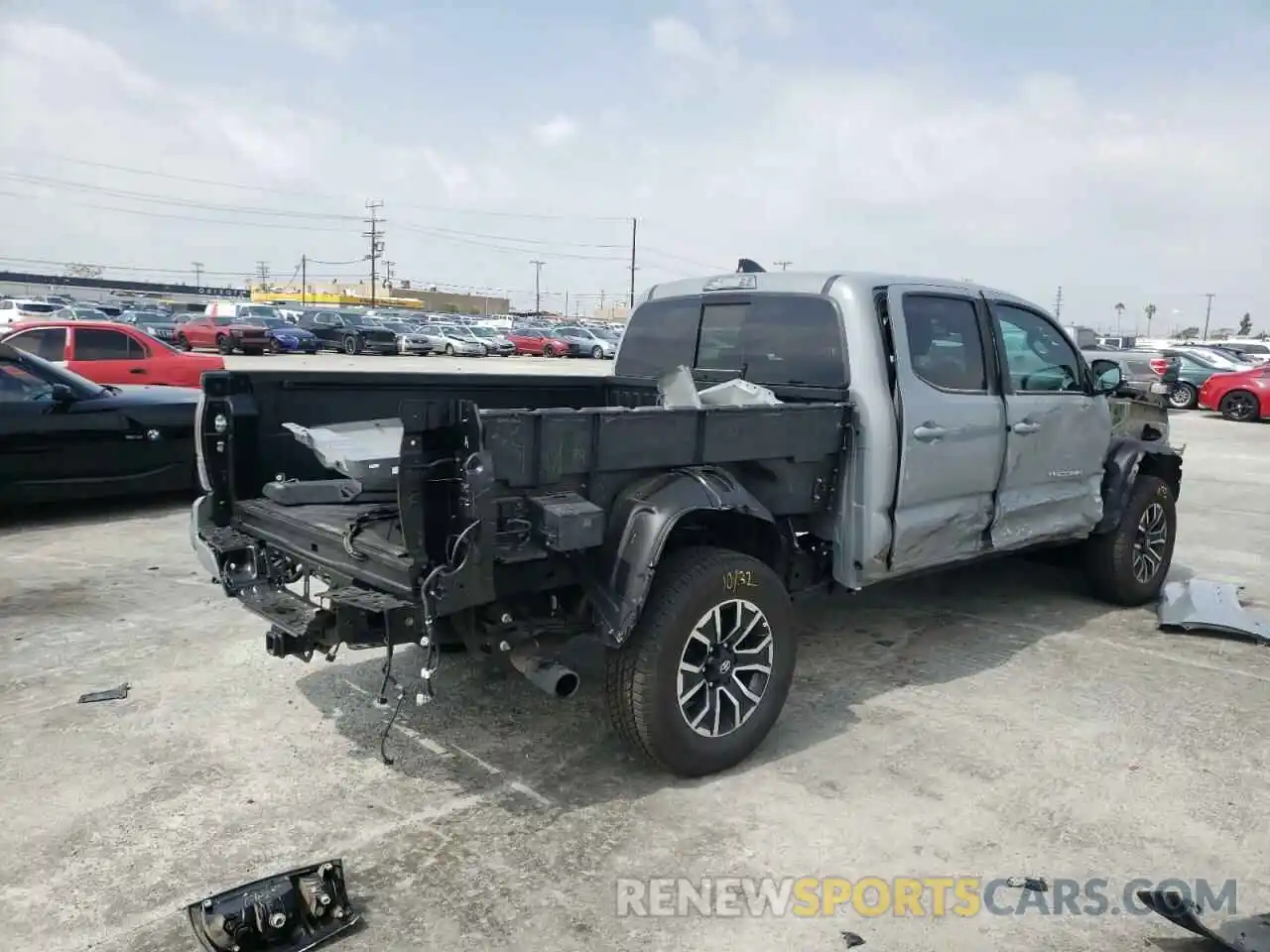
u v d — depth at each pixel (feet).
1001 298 16.80
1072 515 18.34
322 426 14.10
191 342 115.44
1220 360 79.87
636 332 18.37
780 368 15.34
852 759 12.76
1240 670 16.35
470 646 11.21
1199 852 10.65
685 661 11.80
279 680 15.03
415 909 9.41
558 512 10.26
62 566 21.63
